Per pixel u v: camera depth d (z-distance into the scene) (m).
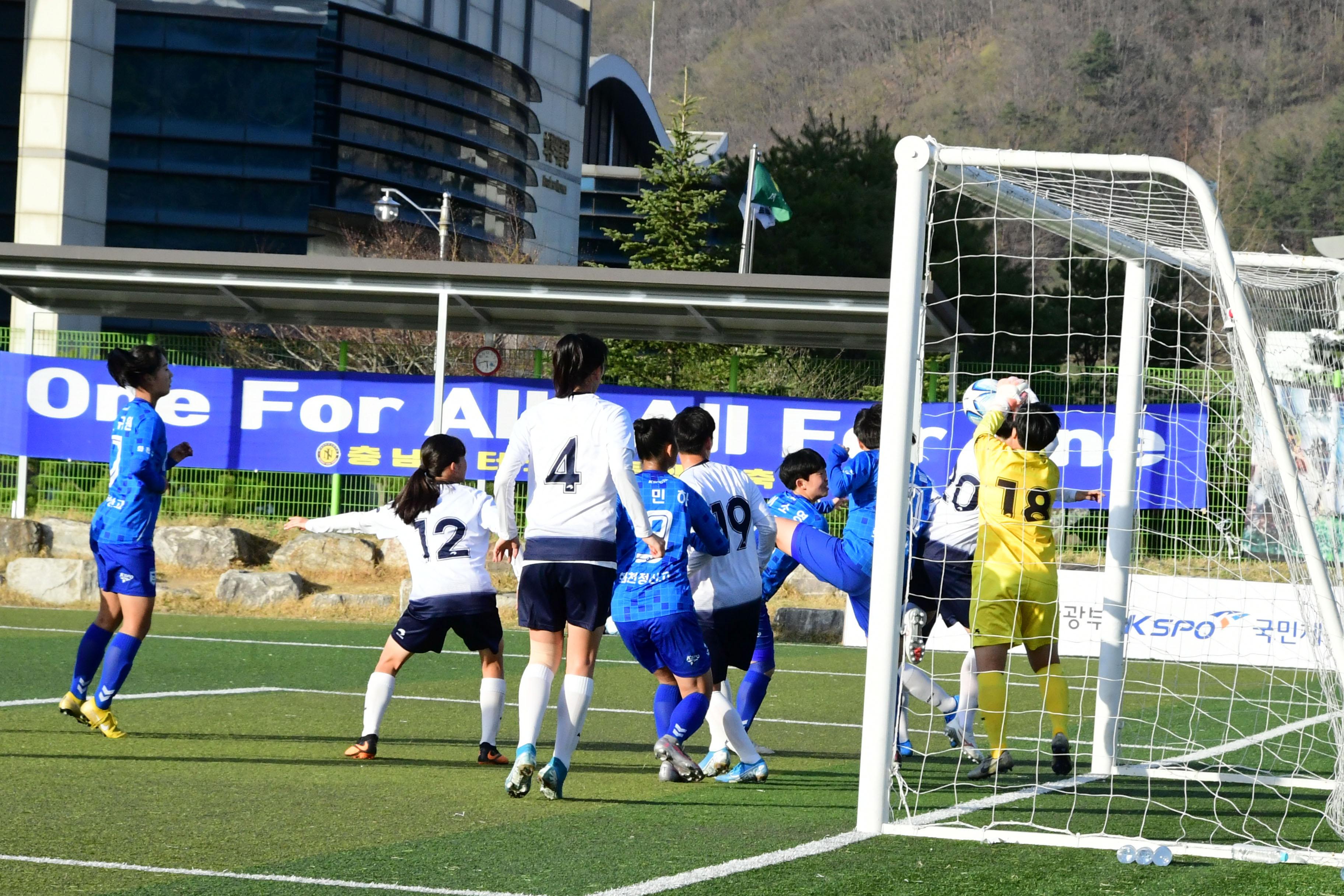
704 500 19.91
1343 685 16.77
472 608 21.16
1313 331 24.64
